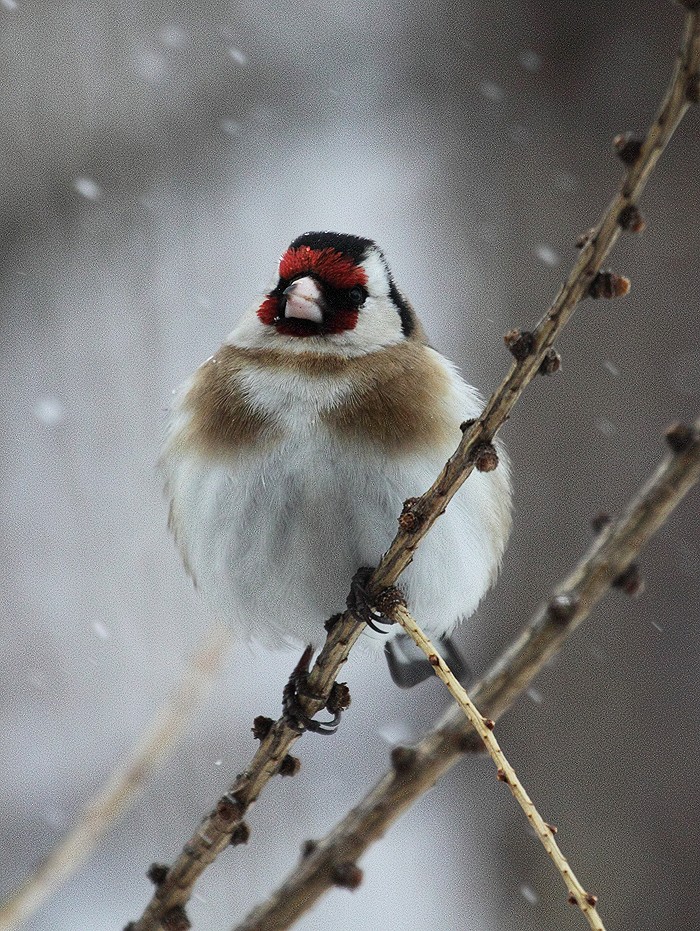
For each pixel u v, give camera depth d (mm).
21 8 13000
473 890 10164
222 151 13227
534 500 9805
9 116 13031
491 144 11445
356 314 7395
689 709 9375
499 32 11766
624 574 5621
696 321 9789
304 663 7711
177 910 5559
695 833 9266
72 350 12984
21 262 13133
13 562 12305
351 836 5594
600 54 11117
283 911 5531
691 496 9609
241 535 7172
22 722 11414
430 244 11656
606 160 10805
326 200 12555
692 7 4168
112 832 10680
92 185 12391
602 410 9797
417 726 11281
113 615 12094
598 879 9398
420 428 7133
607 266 10031
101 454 12750
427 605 7391
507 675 5637
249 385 7277
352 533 7059
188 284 12836
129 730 11258
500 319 10648
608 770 9453
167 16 13273
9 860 10375
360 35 13172
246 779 5594
